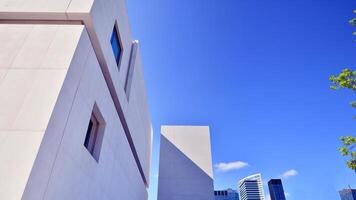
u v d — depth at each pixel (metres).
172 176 23.55
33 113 5.26
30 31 6.91
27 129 5.02
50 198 5.16
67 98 6.02
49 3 7.63
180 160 24.64
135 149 16.42
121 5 11.90
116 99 11.25
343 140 9.20
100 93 8.63
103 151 9.03
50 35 6.84
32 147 4.78
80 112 6.80
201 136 26.66
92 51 7.82
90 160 7.63
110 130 9.93
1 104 5.36
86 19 7.56
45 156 4.99
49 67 6.09
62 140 5.73
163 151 25.33
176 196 22.34
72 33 6.95
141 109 18.64
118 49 12.23
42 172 4.88
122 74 12.38
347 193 188.12
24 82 5.78
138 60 16.69
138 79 16.84
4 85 5.70
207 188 22.86
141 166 19.48
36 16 7.51
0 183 4.33
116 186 11.16
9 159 4.61
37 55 6.33
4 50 6.40
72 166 6.28
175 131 27.00
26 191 4.34
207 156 25.03
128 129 13.85
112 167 10.37
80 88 6.83
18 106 5.36
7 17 7.52
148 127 23.97
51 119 5.25
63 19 7.60
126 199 13.53
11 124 5.07
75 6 7.61
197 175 23.66
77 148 6.60
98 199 8.58
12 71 5.97
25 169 4.50
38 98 5.51
